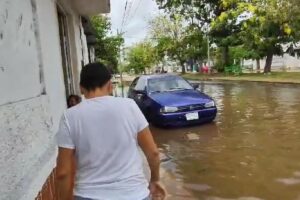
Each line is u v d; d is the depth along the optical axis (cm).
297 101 1658
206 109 1155
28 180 311
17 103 312
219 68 5084
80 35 1099
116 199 241
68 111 252
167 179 680
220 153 848
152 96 1196
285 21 3161
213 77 4288
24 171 305
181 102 1139
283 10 2936
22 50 352
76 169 250
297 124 1131
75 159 250
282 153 821
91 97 259
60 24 789
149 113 1183
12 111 294
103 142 245
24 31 368
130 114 256
